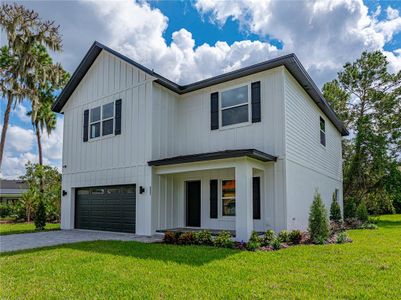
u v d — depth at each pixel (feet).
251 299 13.87
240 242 28.14
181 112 41.83
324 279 16.80
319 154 47.47
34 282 16.92
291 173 33.78
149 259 22.13
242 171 29.60
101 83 45.01
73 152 47.98
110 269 19.34
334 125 61.26
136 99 39.81
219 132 37.63
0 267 20.52
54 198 70.95
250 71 35.04
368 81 79.97
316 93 42.27
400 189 67.67
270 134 33.58
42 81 65.21
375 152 69.56
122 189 40.81
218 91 38.47
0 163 61.52
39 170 73.46
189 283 16.22
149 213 36.47
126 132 40.52
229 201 36.45
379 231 43.04
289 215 32.17
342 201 67.41
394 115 74.54
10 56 70.95
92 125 45.65
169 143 39.81
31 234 40.63
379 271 18.45
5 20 56.34
